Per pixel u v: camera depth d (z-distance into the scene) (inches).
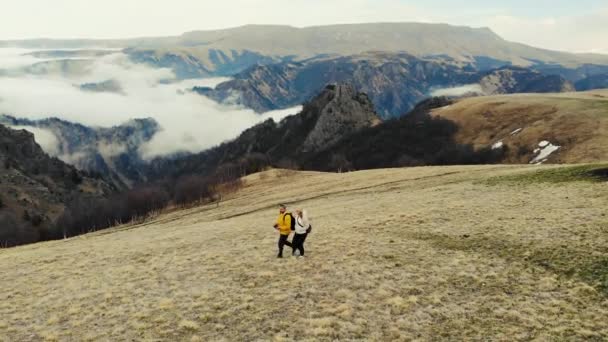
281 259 1111.6
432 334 705.0
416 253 1080.8
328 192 3048.7
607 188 1460.4
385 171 3978.8
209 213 3329.2
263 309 821.2
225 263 1132.5
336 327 735.7
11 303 1005.2
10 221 7273.6
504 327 714.8
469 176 2407.7
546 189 1617.9
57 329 818.8
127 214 6220.5
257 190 4960.6
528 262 958.4
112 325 812.6
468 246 1096.8
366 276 949.8
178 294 930.1
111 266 1262.3
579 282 846.5
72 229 6446.9
